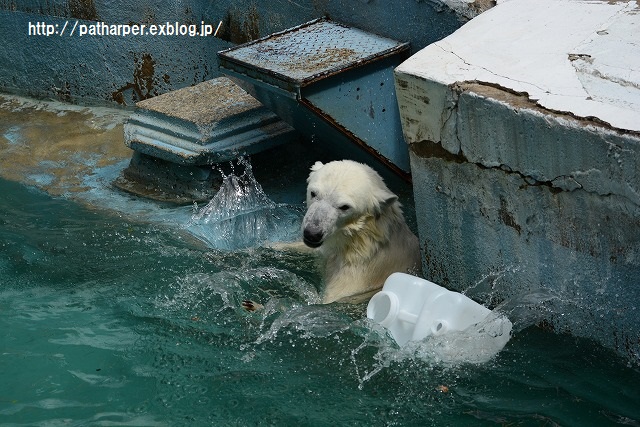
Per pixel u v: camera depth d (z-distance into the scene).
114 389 6.96
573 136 6.50
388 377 7.04
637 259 6.44
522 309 7.55
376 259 8.66
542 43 7.67
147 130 11.02
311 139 10.63
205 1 12.46
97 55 13.64
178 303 8.36
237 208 10.32
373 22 10.12
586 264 6.88
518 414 6.50
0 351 7.51
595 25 7.72
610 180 6.37
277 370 7.20
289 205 10.48
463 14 9.11
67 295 8.55
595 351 7.07
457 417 6.52
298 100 8.88
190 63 13.05
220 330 7.85
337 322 7.92
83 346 7.61
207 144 10.34
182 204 10.60
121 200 10.90
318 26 10.58
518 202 7.18
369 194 8.34
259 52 9.78
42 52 14.11
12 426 6.48
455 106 7.35
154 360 7.37
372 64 9.38
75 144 12.61
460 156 7.52
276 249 9.52
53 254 9.44
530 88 7.05
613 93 6.71
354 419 6.53
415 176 8.12
